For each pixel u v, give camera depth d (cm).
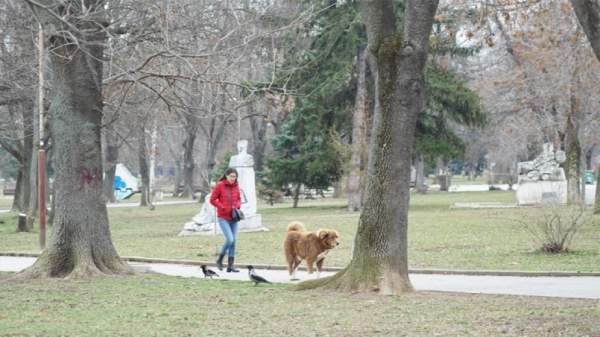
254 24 2020
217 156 7838
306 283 1423
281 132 5006
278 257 2098
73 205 1677
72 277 1630
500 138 7244
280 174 4634
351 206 4322
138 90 2375
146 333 1041
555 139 5044
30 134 3750
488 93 5172
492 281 1559
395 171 1331
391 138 1327
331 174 4634
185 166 7750
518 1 2297
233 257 1805
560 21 3075
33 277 1642
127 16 1684
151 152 6053
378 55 1322
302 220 3578
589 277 1595
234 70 1905
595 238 2309
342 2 3894
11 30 2573
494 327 1019
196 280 1625
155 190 7662
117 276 1669
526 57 3894
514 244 2212
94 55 1680
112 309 1252
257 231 3023
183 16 1748
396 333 1002
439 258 1953
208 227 3005
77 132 1680
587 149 6050
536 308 1173
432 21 1323
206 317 1162
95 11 1595
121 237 2922
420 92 1330
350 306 1219
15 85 2644
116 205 6344
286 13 2703
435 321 1080
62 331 1064
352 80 4281
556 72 3747
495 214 3462
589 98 3975
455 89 4122
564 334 948
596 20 973
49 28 1592
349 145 4416
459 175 15112
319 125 4309
